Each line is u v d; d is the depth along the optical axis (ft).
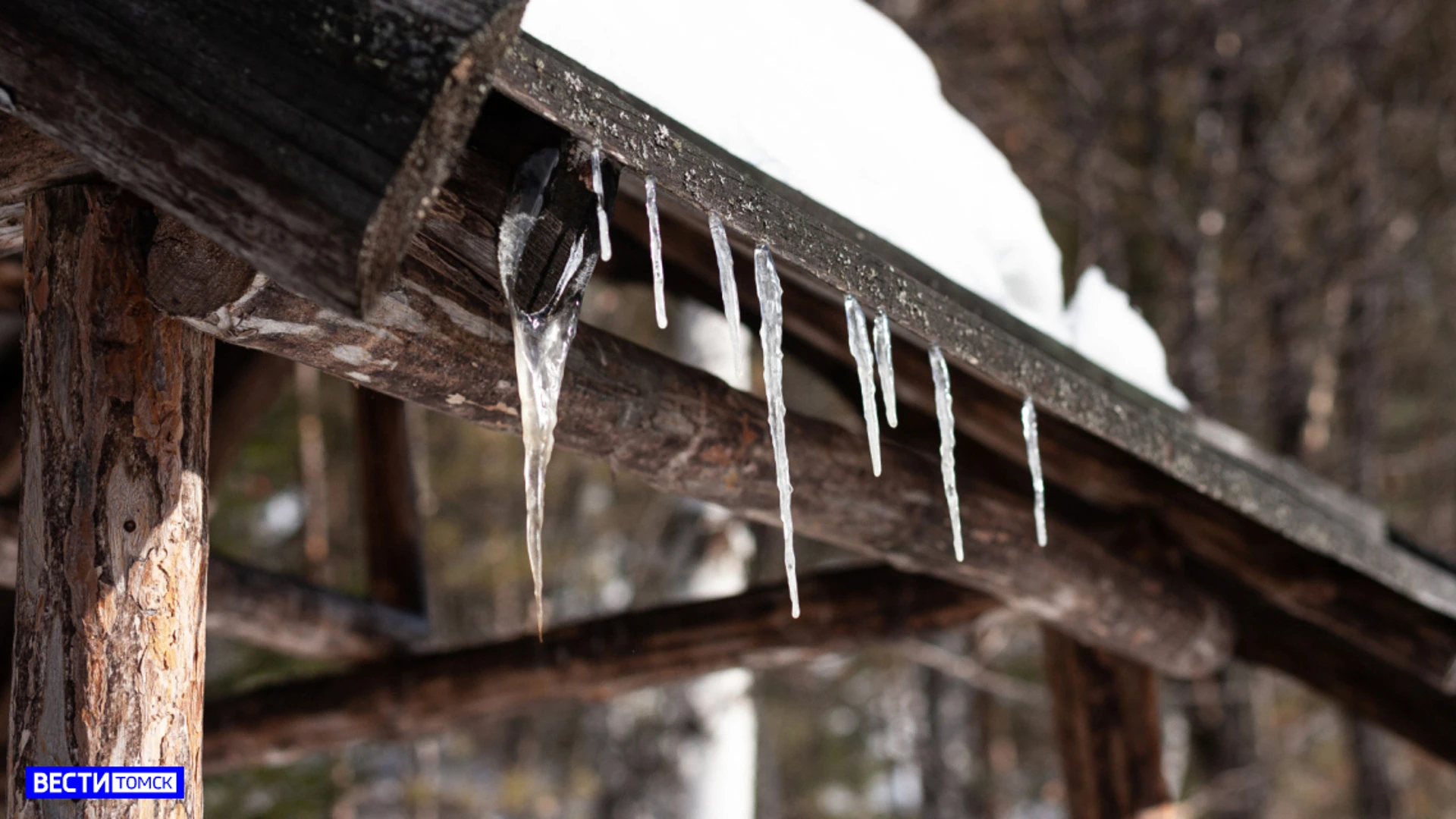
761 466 7.66
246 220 4.23
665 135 5.03
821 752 45.91
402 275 5.45
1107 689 12.56
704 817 20.68
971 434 10.11
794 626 11.83
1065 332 10.03
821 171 7.39
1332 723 38.01
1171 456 8.61
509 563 37.04
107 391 5.21
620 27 6.19
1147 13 33.65
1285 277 35.68
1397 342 40.22
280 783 20.72
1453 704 13.30
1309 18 34.81
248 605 11.75
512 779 34.09
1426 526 39.52
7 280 10.96
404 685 12.60
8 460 12.23
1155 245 38.01
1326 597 11.25
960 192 9.55
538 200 5.04
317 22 4.21
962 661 25.35
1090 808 12.46
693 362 21.07
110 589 5.12
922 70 10.69
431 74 3.99
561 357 5.25
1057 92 36.22
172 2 4.42
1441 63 38.06
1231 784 29.60
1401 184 38.27
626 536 40.32
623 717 30.96
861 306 6.31
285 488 28.04
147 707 5.12
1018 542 9.63
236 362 13.41
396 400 14.20
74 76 4.54
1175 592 11.48
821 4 9.77
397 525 14.02
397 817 33.06
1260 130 36.42
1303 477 11.50
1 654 11.89
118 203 5.31
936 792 34.76
